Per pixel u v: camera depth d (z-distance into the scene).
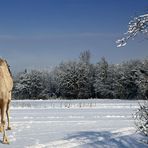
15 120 20.59
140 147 11.39
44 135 13.83
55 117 23.12
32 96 88.88
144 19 8.43
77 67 86.50
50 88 88.88
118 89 80.81
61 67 90.25
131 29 8.46
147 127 11.77
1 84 12.09
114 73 82.75
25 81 88.69
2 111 12.12
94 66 88.44
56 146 11.41
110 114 26.64
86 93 85.62
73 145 11.67
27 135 13.80
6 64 13.70
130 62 80.38
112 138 13.11
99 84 84.38
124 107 38.38
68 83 85.50
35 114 26.06
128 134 14.12
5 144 11.58
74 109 33.91
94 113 27.64
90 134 14.17
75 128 16.67
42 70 90.44
